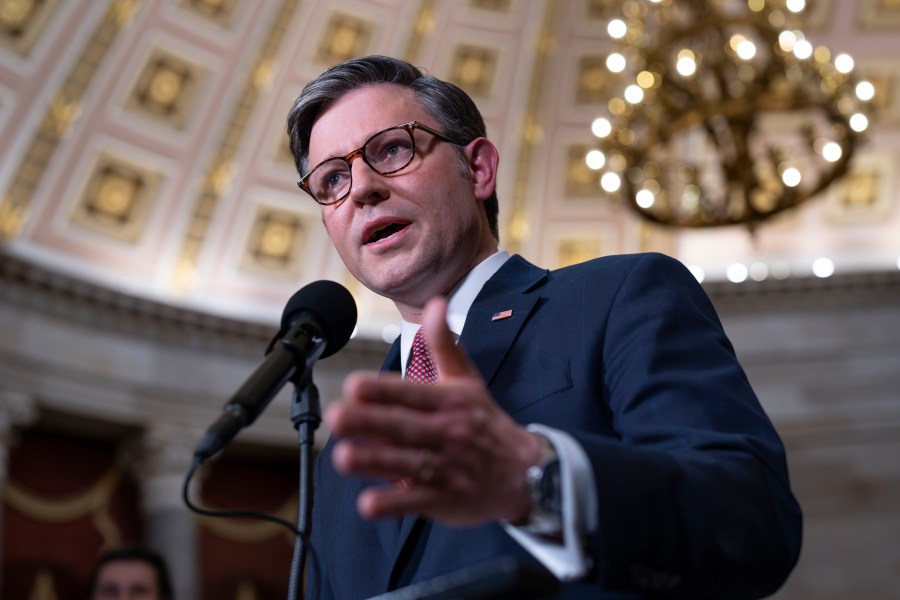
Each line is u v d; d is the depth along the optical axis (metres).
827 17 14.54
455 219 2.19
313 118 2.36
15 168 13.22
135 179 14.07
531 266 2.12
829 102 9.98
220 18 14.12
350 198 2.20
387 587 1.80
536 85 15.16
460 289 2.17
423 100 2.30
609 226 15.40
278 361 1.88
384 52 14.73
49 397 12.91
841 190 15.06
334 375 14.69
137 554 5.04
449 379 1.30
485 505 1.30
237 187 14.64
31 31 13.12
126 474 13.82
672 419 1.65
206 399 13.95
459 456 1.25
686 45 10.27
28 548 12.73
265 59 14.46
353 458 1.20
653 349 1.75
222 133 14.50
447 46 14.84
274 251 14.89
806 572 13.98
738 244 15.27
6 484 12.88
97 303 13.51
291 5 14.34
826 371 14.76
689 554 1.43
